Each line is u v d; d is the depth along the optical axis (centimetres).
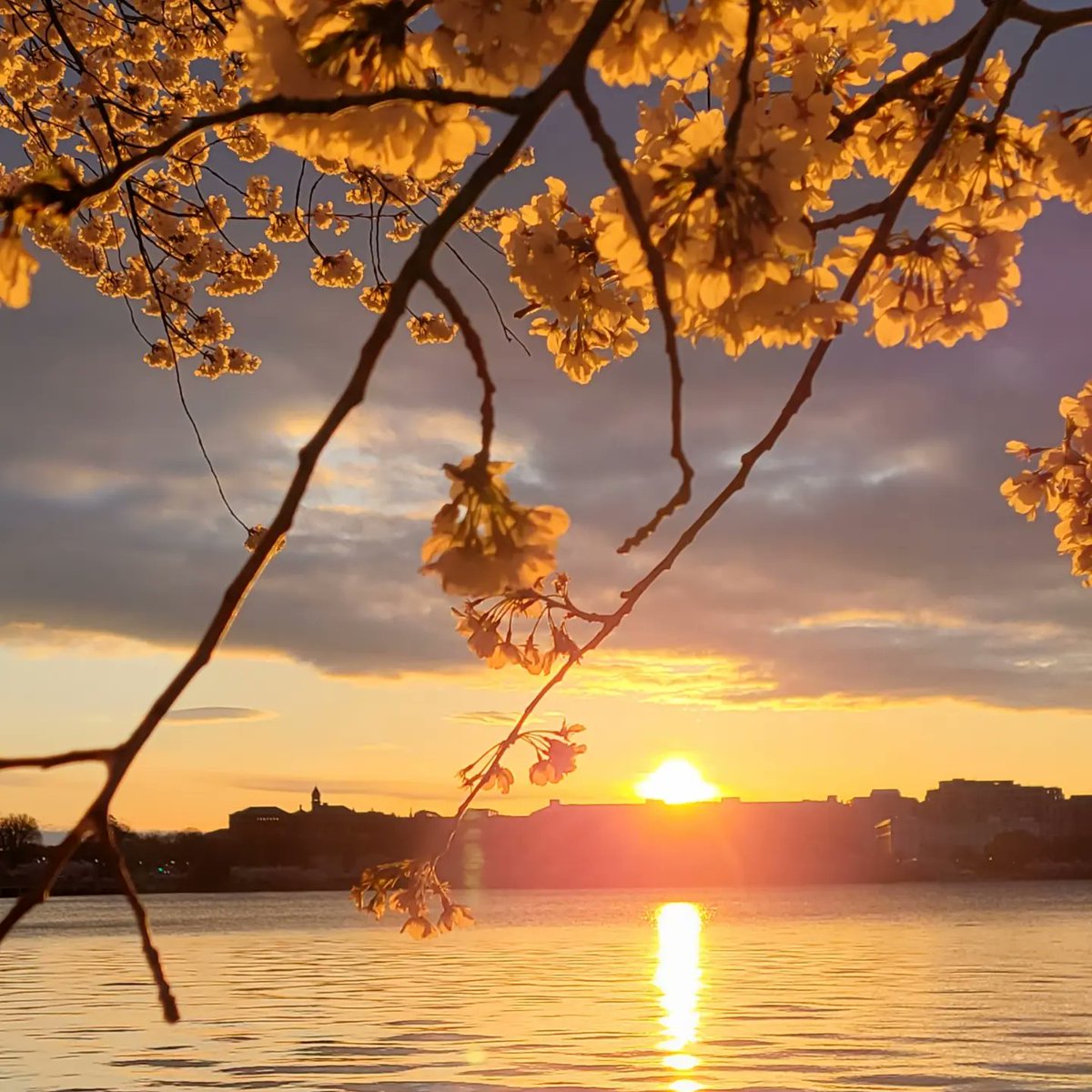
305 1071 2564
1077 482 296
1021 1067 2608
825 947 7094
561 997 4153
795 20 203
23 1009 3938
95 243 689
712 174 128
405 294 94
